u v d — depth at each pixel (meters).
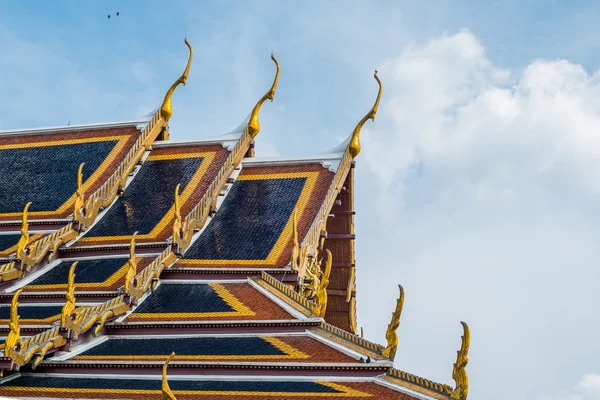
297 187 44.12
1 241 40.59
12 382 30.98
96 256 39.66
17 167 47.22
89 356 31.89
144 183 45.53
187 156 46.72
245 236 40.84
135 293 35.09
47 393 29.69
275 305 34.28
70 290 31.86
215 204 42.97
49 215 41.41
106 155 46.09
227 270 37.59
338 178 44.06
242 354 30.94
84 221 41.06
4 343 30.98
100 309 33.03
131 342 33.38
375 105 45.91
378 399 27.22
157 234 40.16
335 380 29.11
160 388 29.73
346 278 50.56
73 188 43.88
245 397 28.16
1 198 44.28
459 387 26.62
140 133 47.06
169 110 48.62
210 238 41.12
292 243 39.44
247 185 45.28
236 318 33.22
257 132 47.06
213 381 30.05
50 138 49.22
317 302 35.12
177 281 37.81
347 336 31.12
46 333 30.84
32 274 37.75
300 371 29.47
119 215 42.94
